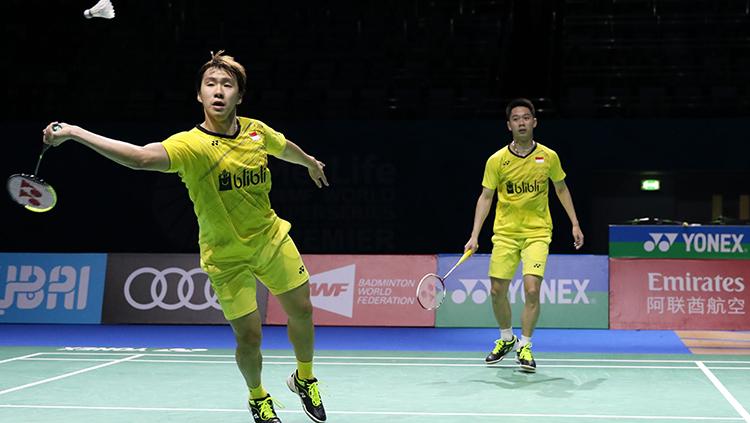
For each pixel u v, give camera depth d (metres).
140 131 14.88
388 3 19.58
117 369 6.99
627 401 5.44
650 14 19.00
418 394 5.75
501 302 6.98
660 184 15.30
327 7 19.52
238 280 4.34
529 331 6.69
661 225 10.08
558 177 6.98
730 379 6.37
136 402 5.46
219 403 5.42
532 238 6.80
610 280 10.11
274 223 4.46
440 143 14.61
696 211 15.23
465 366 7.14
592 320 10.06
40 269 11.09
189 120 15.16
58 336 9.62
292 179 14.87
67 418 4.92
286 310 4.52
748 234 9.88
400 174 14.67
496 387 6.03
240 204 4.26
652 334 9.61
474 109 16.17
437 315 10.35
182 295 10.77
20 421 4.83
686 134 14.29
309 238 14.84
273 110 16.41
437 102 16.72
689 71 17.56
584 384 6.15
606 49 18.20
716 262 9.95
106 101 16.98
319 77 17.81
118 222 14.85
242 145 4.27
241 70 4.28
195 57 18.36
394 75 17.88
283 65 18.19
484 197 7.00
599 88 17.19
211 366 7.17
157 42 18.70
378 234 14.69
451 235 14.55
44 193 3.57
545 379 6.39
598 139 14.41
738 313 9.83
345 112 16.11
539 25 17.62
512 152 6.82
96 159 14.91
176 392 5.85
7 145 14.97
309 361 4.62
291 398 5.65
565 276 10.20
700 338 9.22
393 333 9.79
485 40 18.83
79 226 14.89
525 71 17.44
